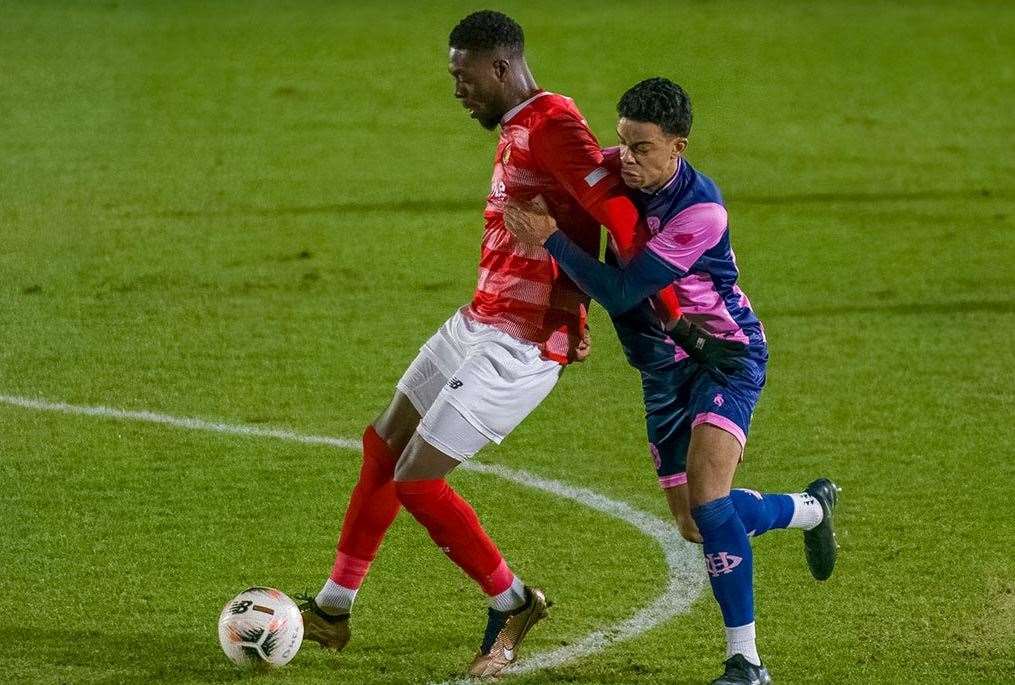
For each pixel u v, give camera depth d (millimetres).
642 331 17797
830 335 33844
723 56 70125
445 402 17234
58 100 57938
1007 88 66188
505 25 17234
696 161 53125
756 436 27359
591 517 23391
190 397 28922
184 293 36062
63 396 28750
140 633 18750
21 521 22656
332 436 26953
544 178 17219
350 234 41938
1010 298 37094
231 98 59625
